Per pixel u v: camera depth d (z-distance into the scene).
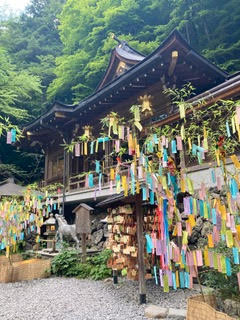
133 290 5.24
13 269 6.50
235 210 3.13
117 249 5.64
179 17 16.28
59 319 3.88
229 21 15.39
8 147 20.17
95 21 19.31
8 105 16.83
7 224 7.20
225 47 15.27
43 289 5.67
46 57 22.92
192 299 3.38
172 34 7.27
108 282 6.04
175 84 8.55
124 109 10.54
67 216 12.70
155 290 5.12
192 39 17.66
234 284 3.73
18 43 24.38
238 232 2.97
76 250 8.15
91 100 10.37
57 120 11.87
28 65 22.52
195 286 4.94
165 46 7.48
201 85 9.18
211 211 3.20
